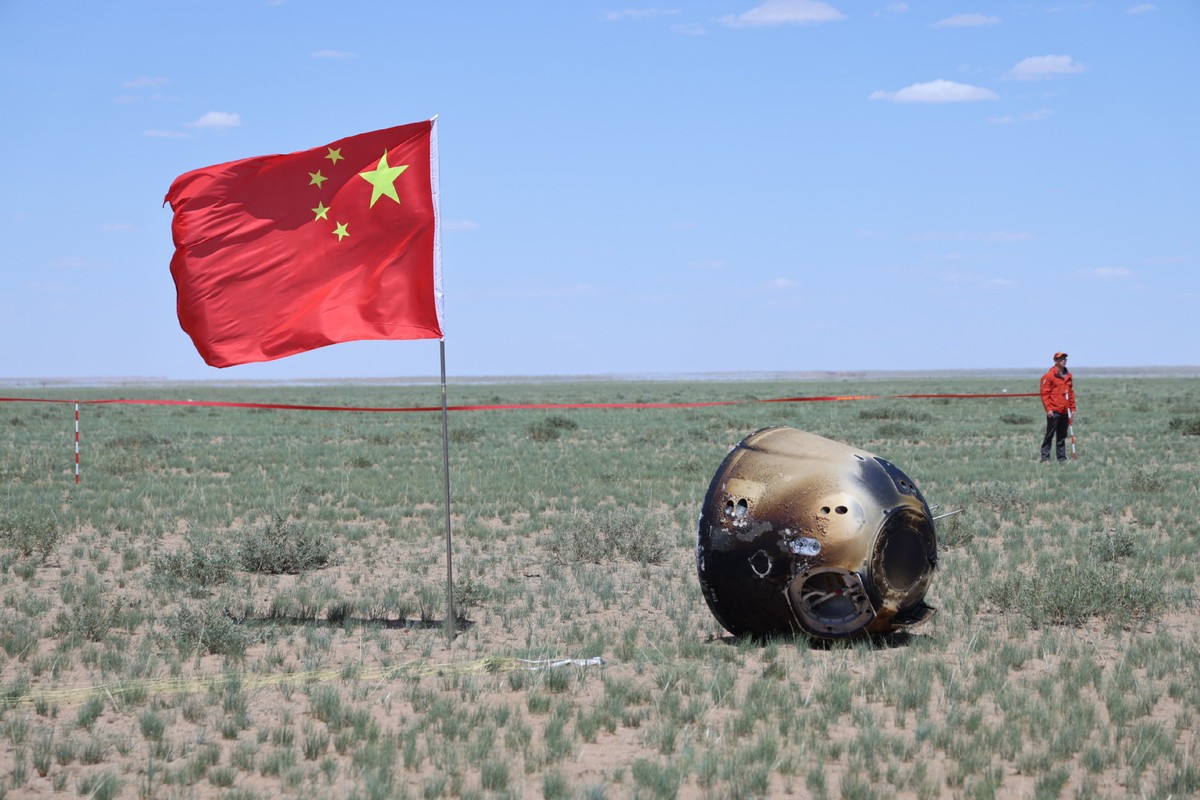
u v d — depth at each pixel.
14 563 16.16
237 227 12.09
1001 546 17.67
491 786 7.48
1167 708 9.34
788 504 11.00
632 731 8.70
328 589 14.56
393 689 9.86
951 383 130.50
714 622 12.76
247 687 9.91
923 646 11.25
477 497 23.69
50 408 73.19
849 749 8.10
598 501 23.75
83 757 8.02
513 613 13.25
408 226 12.19
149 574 15.58
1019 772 7.85
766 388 116.94
